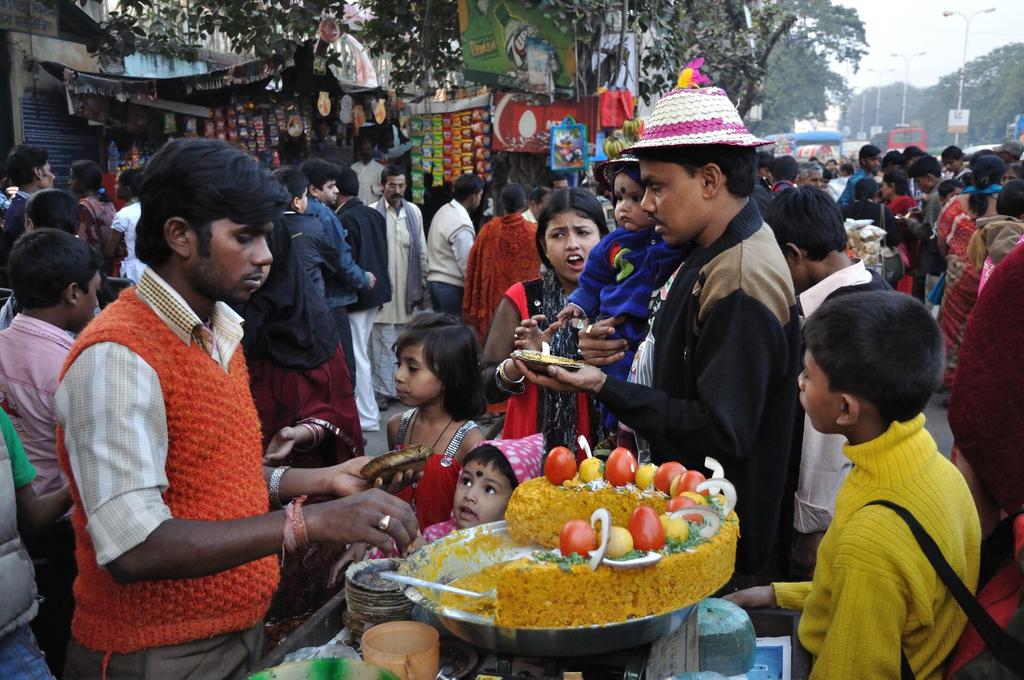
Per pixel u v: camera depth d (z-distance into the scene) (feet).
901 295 5.72
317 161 20.59
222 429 5.43
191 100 28.22
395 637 5.32
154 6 28.02
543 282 10.27
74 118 29.07
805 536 8.96
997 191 21.86
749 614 6.45
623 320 7.87
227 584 5.60
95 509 4.80
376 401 22.56
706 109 6.43
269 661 5.49
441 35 26.07
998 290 6.08
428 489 9.09
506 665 5.19
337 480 6.34
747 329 6.24
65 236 9.28
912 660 5.48
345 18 26.86
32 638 6.30
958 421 6.27
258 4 25.72
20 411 8.91
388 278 20.59
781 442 6.72
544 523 5.65
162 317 5.22
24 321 9.12
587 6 22.86
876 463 5.56
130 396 4.90
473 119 24.91
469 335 9.27
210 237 5.09
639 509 4.83
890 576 5.27
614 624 4.61
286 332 11.70
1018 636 4.93
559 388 6.52
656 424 6.38
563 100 23.49
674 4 25.82
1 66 26.91
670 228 6.70
